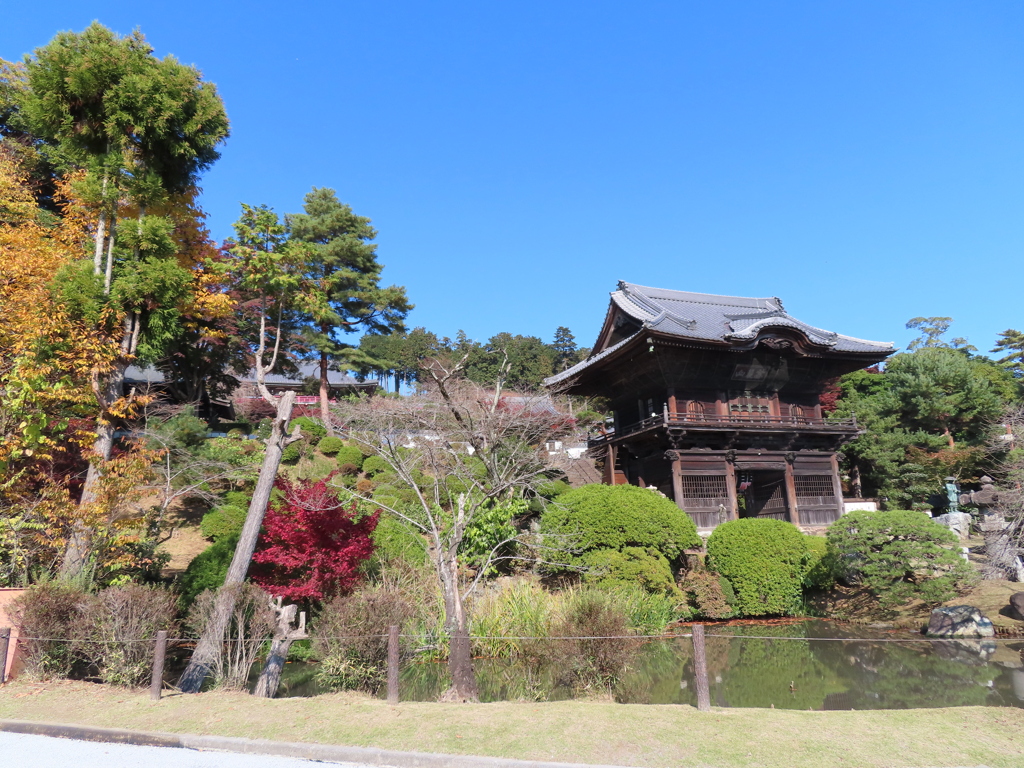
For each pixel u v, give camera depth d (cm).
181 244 1762
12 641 1050
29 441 1239
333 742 715
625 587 1836
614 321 3372
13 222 1833
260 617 1117
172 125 1484
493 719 782
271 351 3378
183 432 2236
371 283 3897
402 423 2330
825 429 3034
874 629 1839
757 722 756
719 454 2892
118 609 1052
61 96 1405
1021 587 1903
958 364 3694
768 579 2020
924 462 3397
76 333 1336
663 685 1330
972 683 1296
